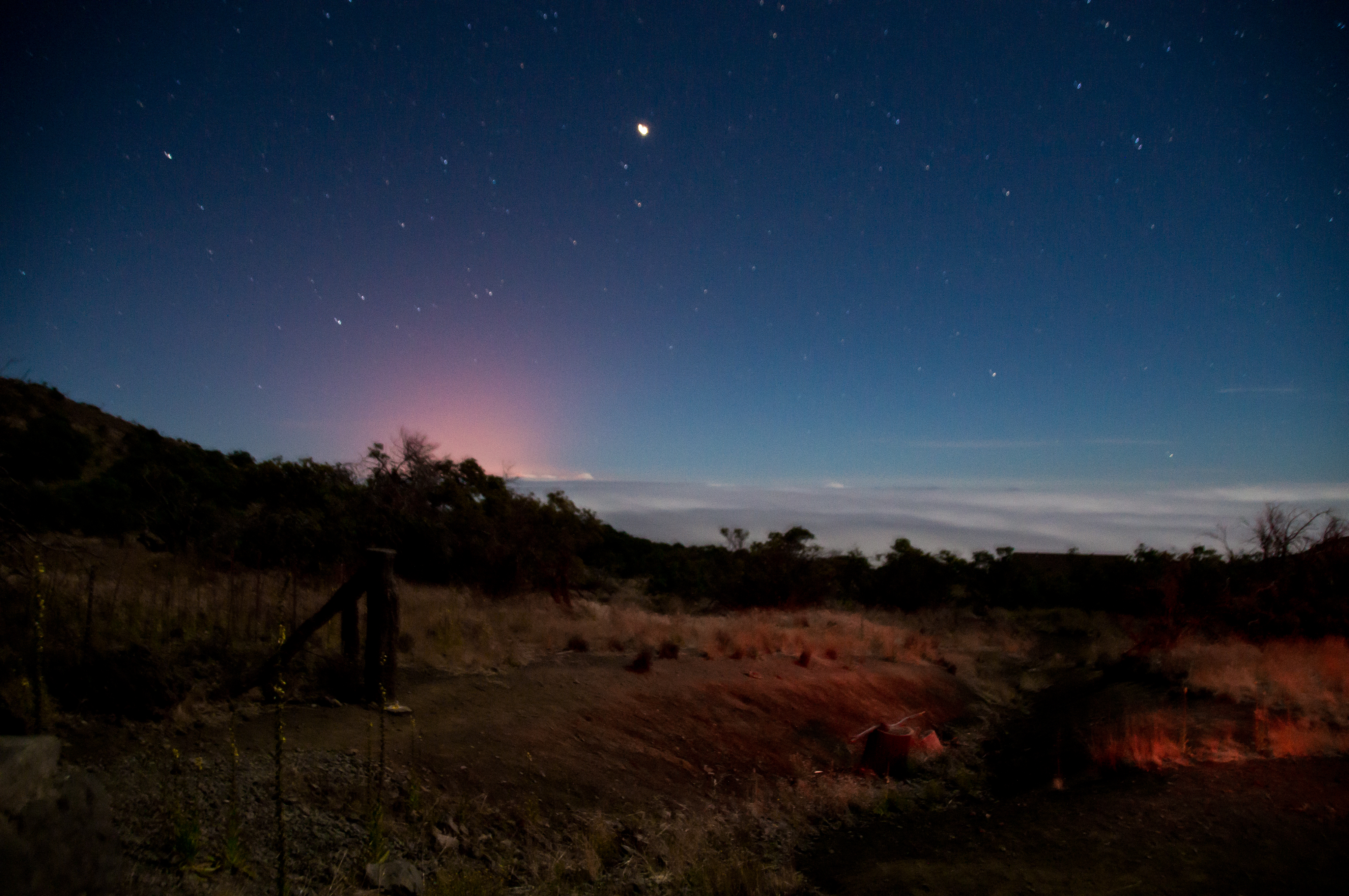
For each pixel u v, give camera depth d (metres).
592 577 24.88
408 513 18.05
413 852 4.49
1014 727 10.93
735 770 7.63
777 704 9.77
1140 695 10.45
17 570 6.57
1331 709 8.40
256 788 4.61
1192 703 9.44
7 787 2.58
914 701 11.67
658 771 6.99
